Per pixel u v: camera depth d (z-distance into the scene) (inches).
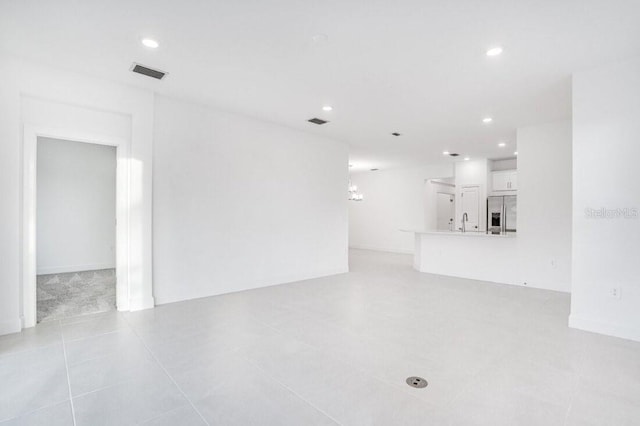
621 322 125.8
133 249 155.0
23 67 126.8
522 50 116.3
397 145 272.4
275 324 138.8
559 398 84.1
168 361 103.8
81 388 87.8
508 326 138.0
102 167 259.0
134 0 90.1
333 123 211.5
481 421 74.6
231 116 192.5
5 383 90.2
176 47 116.6
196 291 179.5
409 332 130.3
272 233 214.8
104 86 144.9
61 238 243.4
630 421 74.7
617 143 125.2
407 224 398.9
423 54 119.8
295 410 78.5
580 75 132.6
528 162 213.9
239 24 102.0
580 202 133.7
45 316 147.0
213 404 80.8
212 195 184.9
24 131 130.0
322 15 96.8
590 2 89.3
